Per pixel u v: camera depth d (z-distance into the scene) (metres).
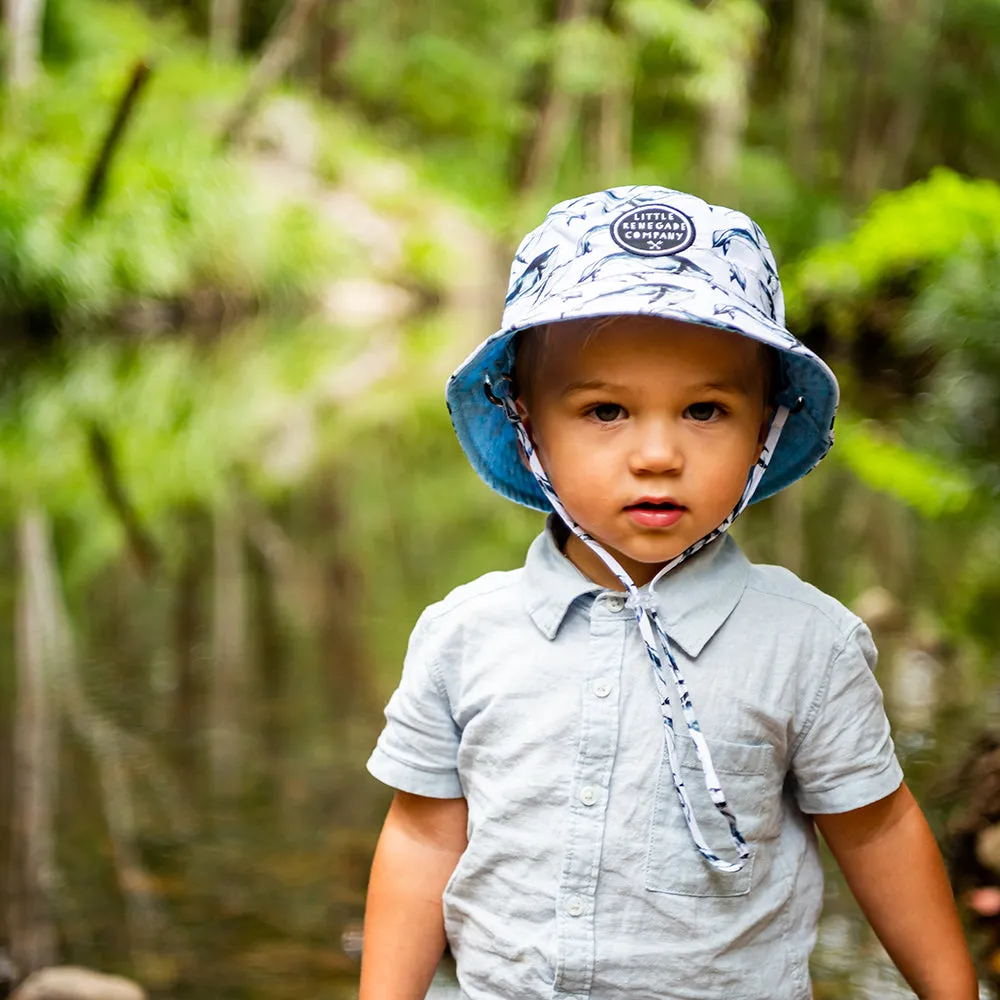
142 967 2.13
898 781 1.37
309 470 6.75
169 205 13.80
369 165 18.03
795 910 1.36
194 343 12.35
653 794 1.31
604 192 1.37
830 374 1.31
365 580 4.62
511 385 1.41
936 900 1.40
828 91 16.47
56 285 12.07
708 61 15.48
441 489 6.29
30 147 13.08
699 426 1.30
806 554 4.74
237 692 3.50
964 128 15.37
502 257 18.73
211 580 4.65
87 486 6.23
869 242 9.77
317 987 2.07
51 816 2.74
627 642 1.35
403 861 1.46
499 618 1.40
